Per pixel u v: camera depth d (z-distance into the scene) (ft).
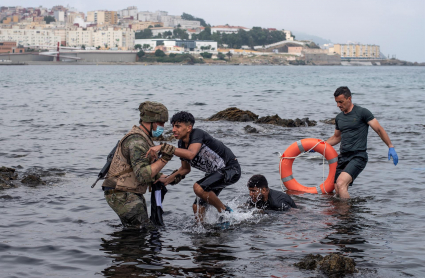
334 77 272.72
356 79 242.58
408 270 15.31
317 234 19.15
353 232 19.30
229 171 20.81
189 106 84.12
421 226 19.89
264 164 33.86
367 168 32.37
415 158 35.63
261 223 20.83
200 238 18.81
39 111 71.46
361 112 25.40
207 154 20.42
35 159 34.99
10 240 18.29
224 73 344.90
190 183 28.09
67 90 131.23
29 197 24.61
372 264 15.85
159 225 20.33
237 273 15.26
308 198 25.40
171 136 46.14
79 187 26.89
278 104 89.40
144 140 19.75
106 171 20.26
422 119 62.75
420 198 24.61
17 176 28.81
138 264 16.08
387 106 83.92
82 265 15.98
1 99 95.66
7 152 37.65
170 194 25.64
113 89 138.00
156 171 19.22
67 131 50.11
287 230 19.77
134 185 19.97
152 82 189.67
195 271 15.44
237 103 91.30
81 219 21.15
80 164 33.27
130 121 59.77
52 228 19.83
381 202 24.03
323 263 15.57
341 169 26.13
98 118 62.80
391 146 25.03
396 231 19.30
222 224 20.68
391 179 29.07
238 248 17.62
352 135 25.50
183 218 21.53
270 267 15.72
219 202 21.20
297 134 49.32
